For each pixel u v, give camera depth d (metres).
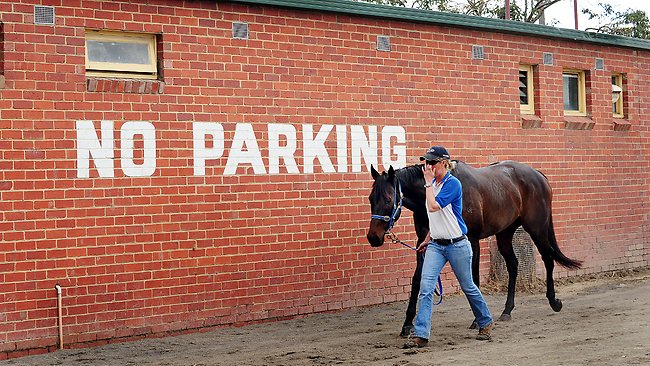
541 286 13.90
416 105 12.59
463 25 13.08
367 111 12.01
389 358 8.62
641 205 16.12
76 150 9.37
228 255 10.53
